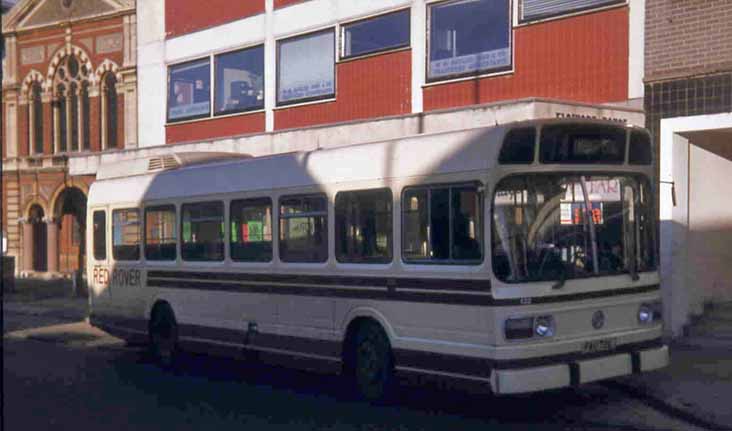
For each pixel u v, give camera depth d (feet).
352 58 60.64
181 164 45.65
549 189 29.60
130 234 47.14
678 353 40.55
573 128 30.09
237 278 39.63
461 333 29.35
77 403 35.60
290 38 65.57
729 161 47.26
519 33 51.03
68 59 112.68
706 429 29.12
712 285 47.06
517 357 28.09
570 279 29.48
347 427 30.14
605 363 29.94
